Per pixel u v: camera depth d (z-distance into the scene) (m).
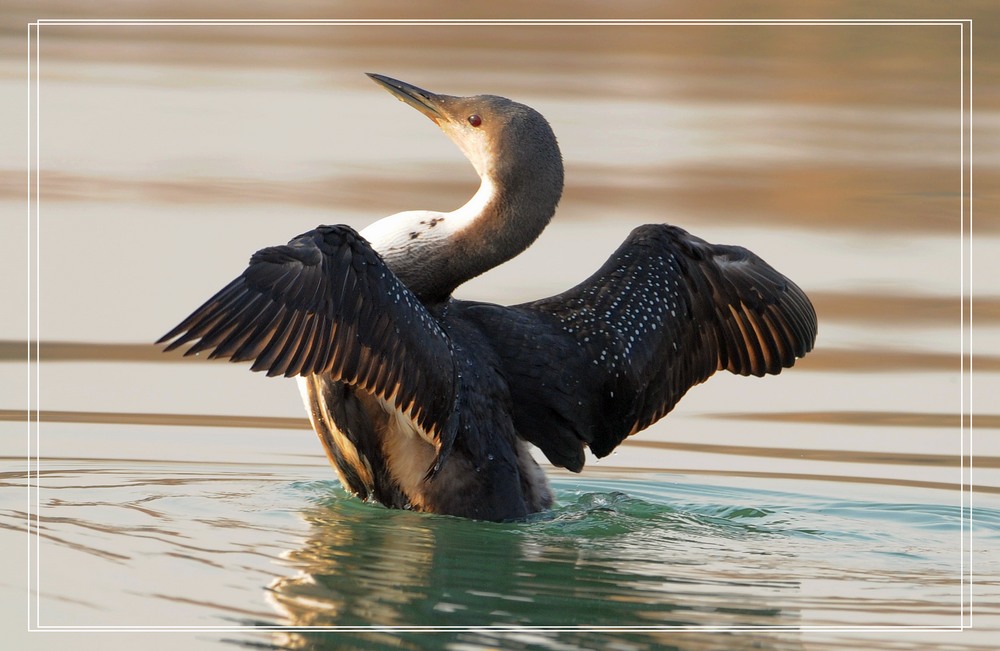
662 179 20.17
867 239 17.94
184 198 17.92
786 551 8.78
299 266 7.76
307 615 7.25
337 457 9.19
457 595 7.63
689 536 9.04
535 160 9.29
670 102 24.81
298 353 7.65
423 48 27.67
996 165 21.92
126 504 9.25
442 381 8.34
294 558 8.13
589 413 9.19
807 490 10.51
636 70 27.22
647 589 7.88
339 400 8.73
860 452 11.59
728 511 9.89
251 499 9.47
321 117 22.66
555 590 7.78
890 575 8.31
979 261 17.27
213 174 19.14
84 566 7.89
